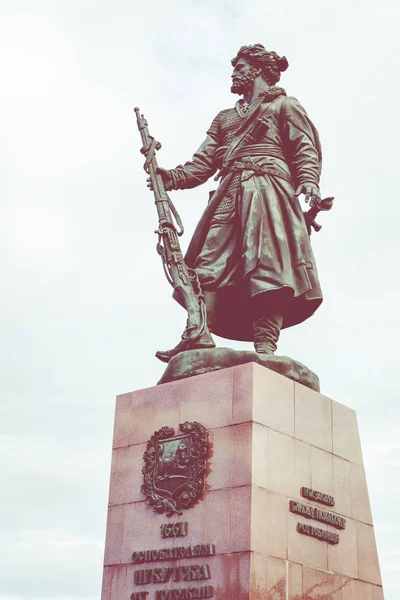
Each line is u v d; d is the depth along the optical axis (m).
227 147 12.06
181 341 10.86
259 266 10.85
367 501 10.52
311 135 11.79
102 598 9.71
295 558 9.15
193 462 9.54
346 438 10.62
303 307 11.23
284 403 9.87
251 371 9.63
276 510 9.18
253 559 8.69
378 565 10.28
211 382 9.91
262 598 8.61
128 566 9.63
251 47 12.54
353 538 10.05
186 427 9.78
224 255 11.34
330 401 10.60
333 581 9.52
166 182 12.21
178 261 11.35
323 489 9.92
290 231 11.18
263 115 11.88
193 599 8.88
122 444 10.45
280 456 9.52
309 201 11.03
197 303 11.04
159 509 9.59
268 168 11.51
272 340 10.99
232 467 9.26
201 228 11.67
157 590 9.23
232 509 9.04
